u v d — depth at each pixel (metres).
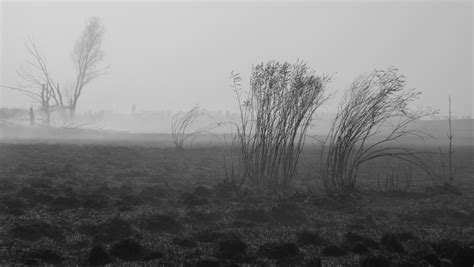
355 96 10.98
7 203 8.51
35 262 5.53
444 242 6.82
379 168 17.20
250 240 6.82
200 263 5.41
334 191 10.62
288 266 5.68
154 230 7.28
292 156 11.48
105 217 7.84
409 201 10.26
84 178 12.53
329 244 6.71
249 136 11.23
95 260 5.65
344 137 11.04
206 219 8.00
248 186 11.37
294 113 10.95
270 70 10.86
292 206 8.58
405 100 10.48
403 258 6.01
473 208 9.48
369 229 7.68
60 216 7.85
